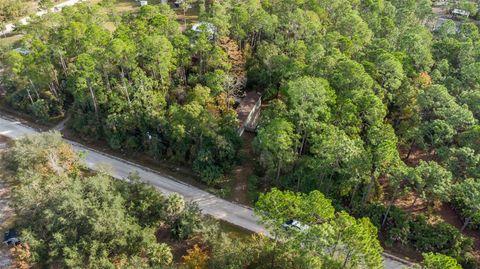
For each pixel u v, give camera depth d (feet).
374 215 180.65
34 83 251.80
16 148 199.41
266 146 191.93
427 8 358.23
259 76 263.90
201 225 175.32
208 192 206.28
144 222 177.27
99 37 240.12
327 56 225.56
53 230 163.32
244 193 205.46
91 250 156.66
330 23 306.76
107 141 237.45
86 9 309.83
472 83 240.73
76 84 224.74
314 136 187.52
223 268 148.77
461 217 185.47
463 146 194.18
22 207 171.63
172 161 223.92
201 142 211.20
